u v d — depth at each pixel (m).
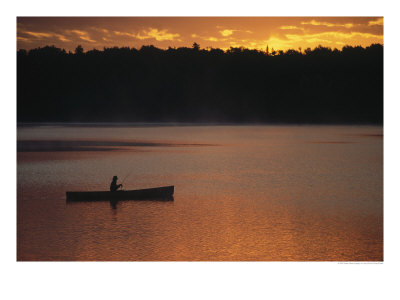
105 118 116.62
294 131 82.81
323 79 113.81
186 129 88.69
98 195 21.95
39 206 21.20
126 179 29.25
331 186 27.17
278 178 30.08
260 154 44.28
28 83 110.75
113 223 18.47
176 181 28.64
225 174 31.48
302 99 116.50
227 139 62.78
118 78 117.25
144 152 45.06
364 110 110.12
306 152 45.81
